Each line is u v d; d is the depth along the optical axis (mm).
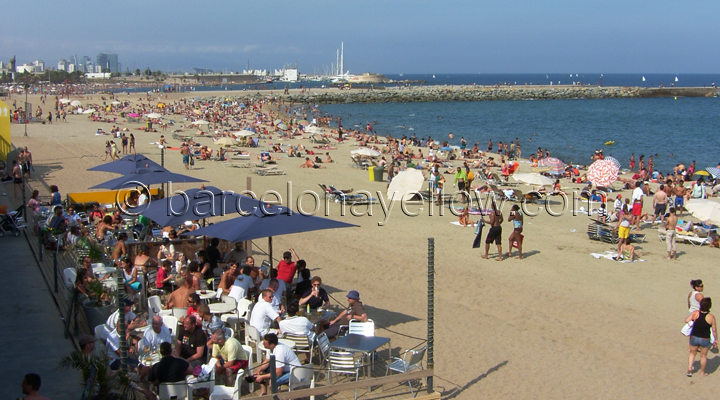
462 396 8977
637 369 10102
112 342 8602
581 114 90562
